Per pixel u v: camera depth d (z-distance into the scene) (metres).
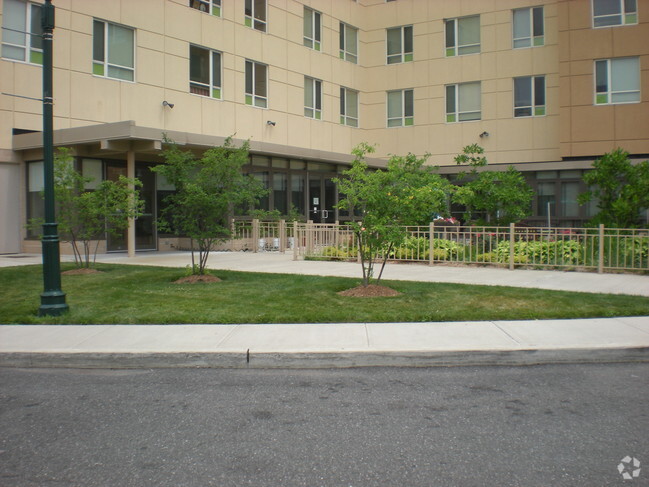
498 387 5.82
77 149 17.88
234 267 14.66
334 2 27.55
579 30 23.83
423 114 28.08
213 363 6.70
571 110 24.03
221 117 22.59
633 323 8.09
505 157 26.41
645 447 4.29
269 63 24.52
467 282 11.82
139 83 20.03
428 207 10.66
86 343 7.18
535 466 3.97
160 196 21.22
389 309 8.98
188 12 21.52
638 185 15.45
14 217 18.48
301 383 6.01
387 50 29.00
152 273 13.25
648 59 22.98
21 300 9.97
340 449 4.30
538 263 14.27
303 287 11.06
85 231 14.32
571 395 5.54
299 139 25.83
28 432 4.70
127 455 4.22
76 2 18.41
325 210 25.11
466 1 27.02
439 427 4.73
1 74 17.39
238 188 12.18
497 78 26.52
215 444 4.42
